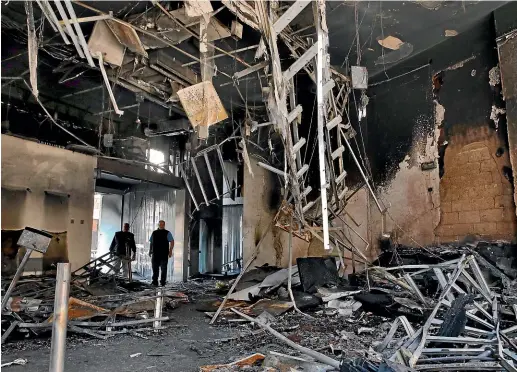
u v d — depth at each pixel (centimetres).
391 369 200
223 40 494
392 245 624
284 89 357
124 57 487
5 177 580
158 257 791
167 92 619
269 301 476
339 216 606
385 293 459
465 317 275
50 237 279
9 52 536
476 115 519
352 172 697
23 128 646
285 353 287
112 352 297
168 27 425
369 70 655
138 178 855
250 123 659
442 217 554
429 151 584
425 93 595
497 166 487
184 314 466
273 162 746
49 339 337
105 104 764
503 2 466
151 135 853
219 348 308
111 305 435
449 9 475
